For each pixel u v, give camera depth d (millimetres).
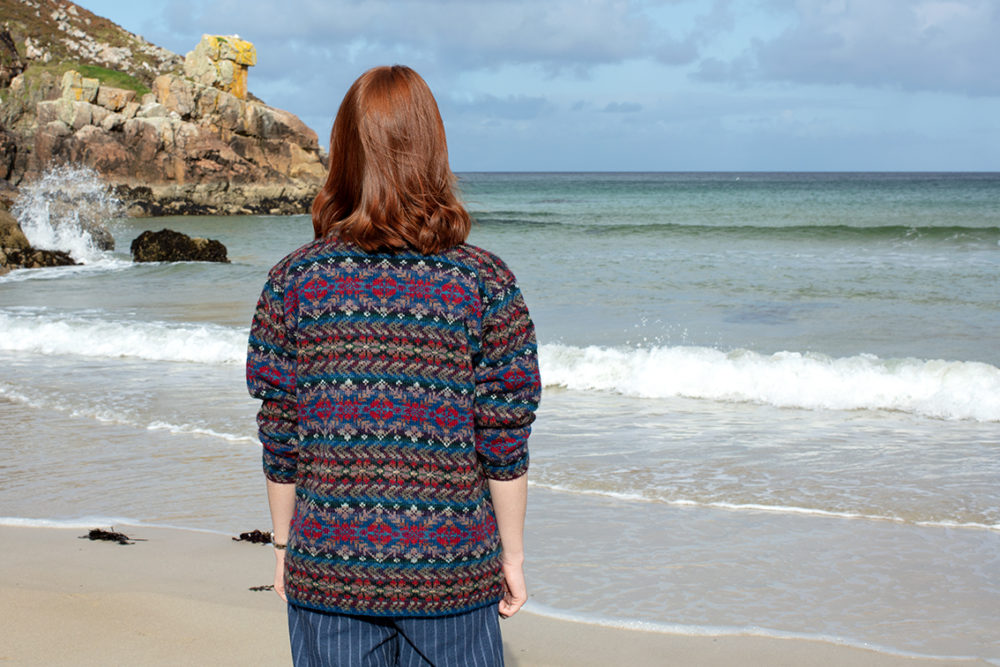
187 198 44156
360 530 1309
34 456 5562
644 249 22609
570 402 7156
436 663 1371
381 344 1300
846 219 35875
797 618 3105
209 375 8344
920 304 12789
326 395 1310
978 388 6793
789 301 13266
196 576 3482
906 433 6039
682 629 2988
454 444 1325
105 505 4582
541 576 3514
